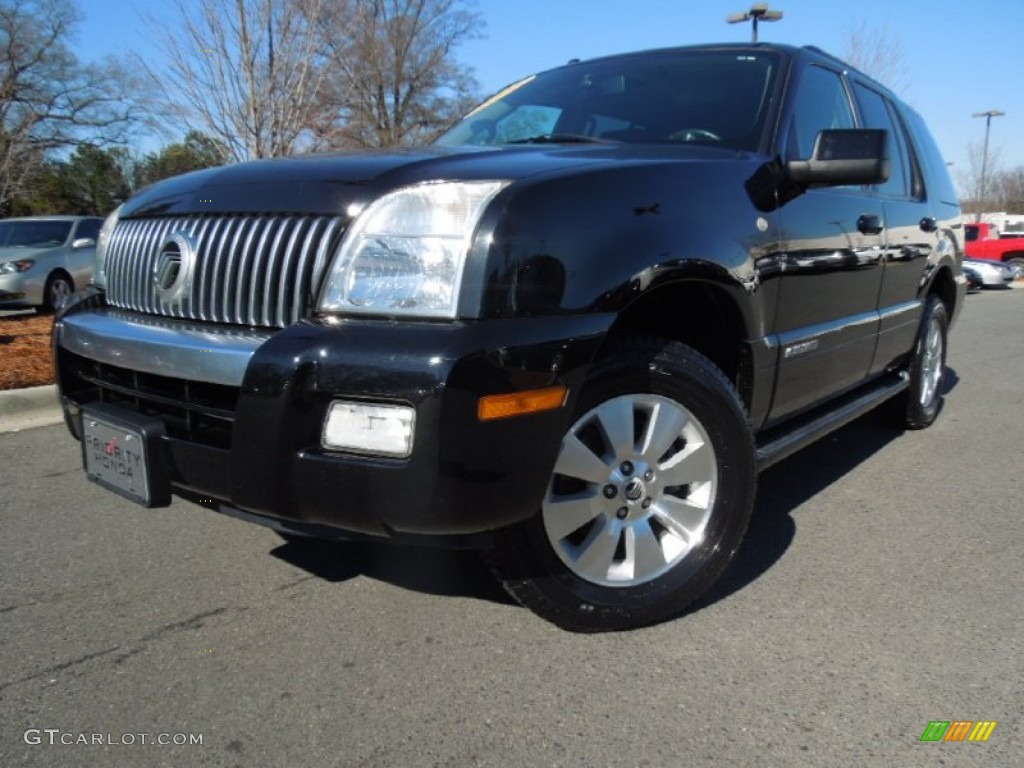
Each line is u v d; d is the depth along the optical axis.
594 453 2.66
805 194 3.41
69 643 2.78
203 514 3.95
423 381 2.19
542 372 2.32
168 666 2.64
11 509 4.01
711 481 2.88
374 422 2.24
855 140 3.10
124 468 2.74
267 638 2.80
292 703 2.44
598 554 2.72
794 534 3.72
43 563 3.40
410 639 2.79
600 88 3.95
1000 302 16.91
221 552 3.51
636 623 2.80
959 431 5.57
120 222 3.30
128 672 2.61
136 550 3.53
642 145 3.27
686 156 3.02
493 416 2.25
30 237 13.07
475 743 2.26
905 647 2.74
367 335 2.29
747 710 2.40
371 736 2.29
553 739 2.28
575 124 3.79
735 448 2.90
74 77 35.62
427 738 2.28
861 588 3.18
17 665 2.65
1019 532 3.76
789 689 2.50
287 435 2.30
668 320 3.13
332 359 2.27
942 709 2.41
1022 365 8.39
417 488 2.21
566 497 2.64
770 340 3.16
